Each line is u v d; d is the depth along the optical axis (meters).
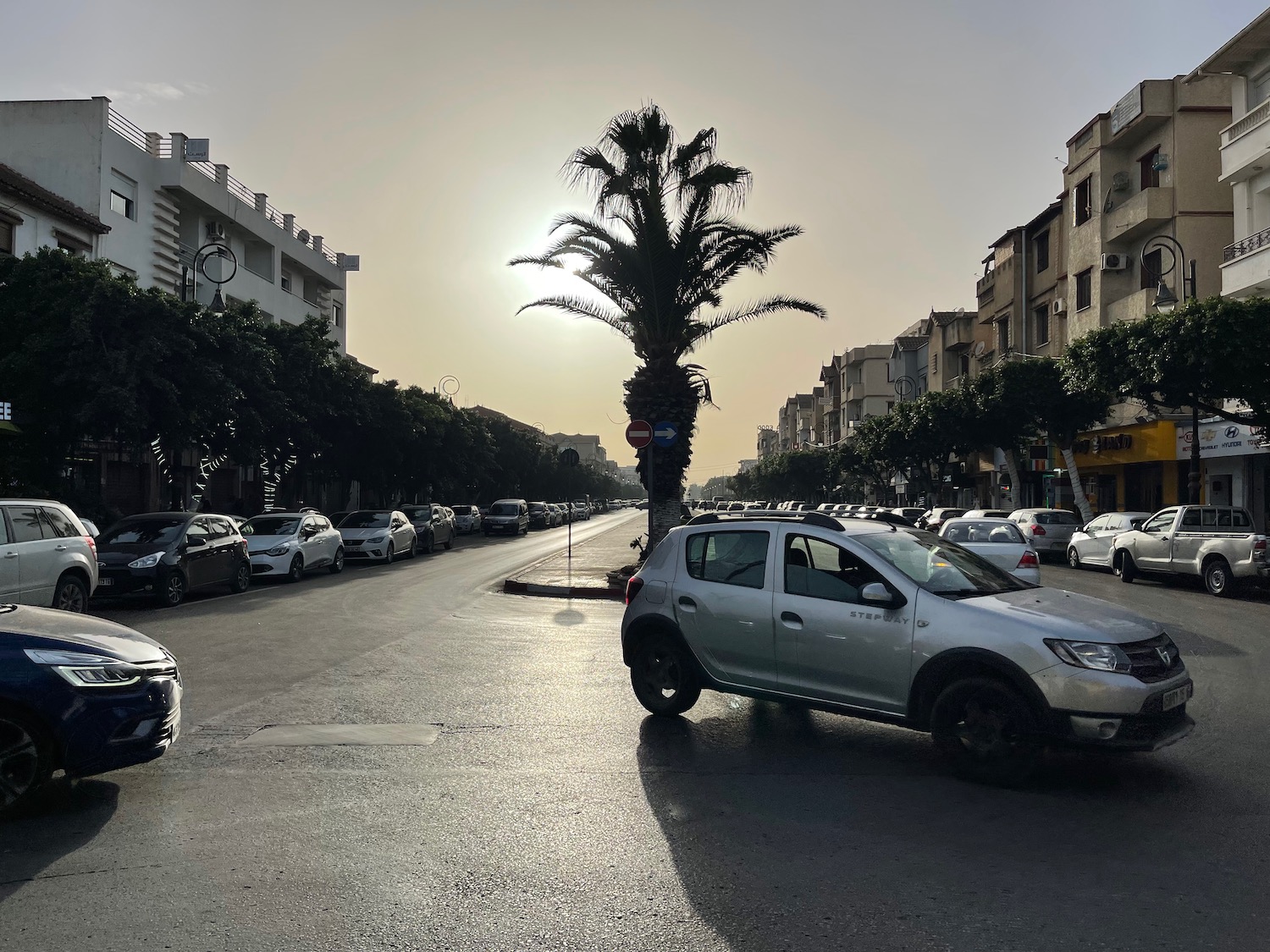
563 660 9.91
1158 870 4.19
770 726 7.00
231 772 5.82
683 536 7.29
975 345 49.41
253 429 22.19
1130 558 20.14
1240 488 27.92
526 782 5.60
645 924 3.66
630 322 19.22
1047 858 4.34
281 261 42.34
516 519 46.88
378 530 26.69
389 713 7.40
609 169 17.59
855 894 3.93
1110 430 33.88
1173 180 29.97
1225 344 17.84
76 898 3.91
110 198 28.75
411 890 4.00
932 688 5.73
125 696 5.18
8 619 5.38
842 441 72.50
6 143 28.19
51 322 18.73
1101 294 33.03
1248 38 24.20
